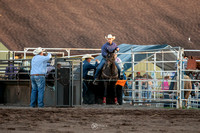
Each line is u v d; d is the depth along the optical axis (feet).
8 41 349.82
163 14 444.96
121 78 173.99
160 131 67.00
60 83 144.97
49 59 141.49
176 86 153.48
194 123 80.43
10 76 157.28
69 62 145.79
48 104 148.66
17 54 327.88
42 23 396.98
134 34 400.47
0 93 158.92
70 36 380.78
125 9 448.24
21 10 415.23
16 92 156.35
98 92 173.17
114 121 83.56
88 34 388.16
